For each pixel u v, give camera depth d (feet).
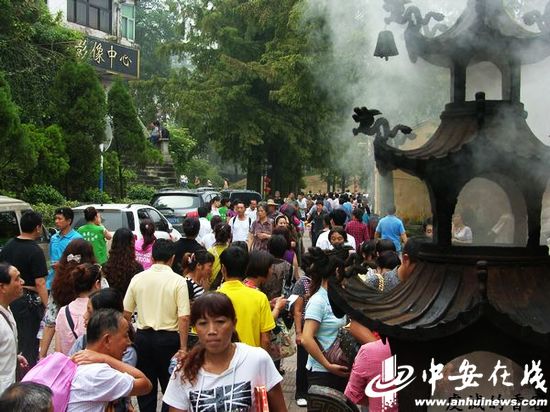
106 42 83.51
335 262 8.75
